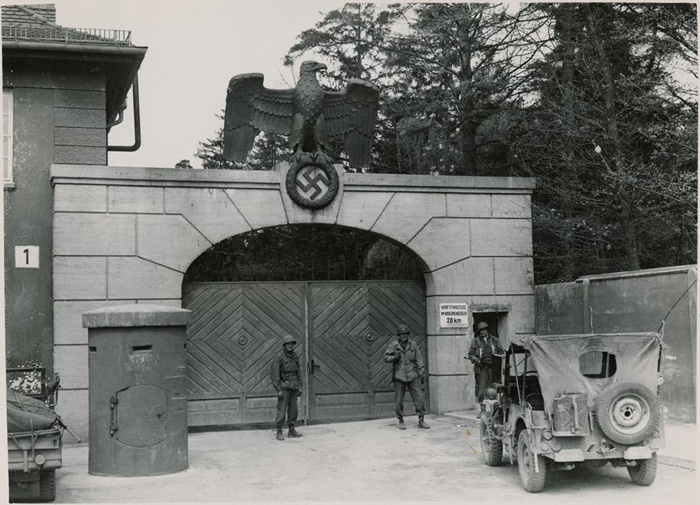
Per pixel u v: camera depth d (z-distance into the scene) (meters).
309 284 15.76
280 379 13.47
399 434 13.42
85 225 13.98
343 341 15.83
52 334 14.17
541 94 20.39
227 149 14.99
